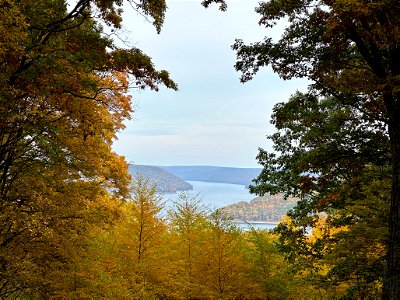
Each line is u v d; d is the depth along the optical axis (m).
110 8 9.79
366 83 7.95
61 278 11.34
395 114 8.34
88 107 10.43
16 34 7.19
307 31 9.27
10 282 9.59
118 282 14.76
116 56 9.46
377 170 11.12
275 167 15.52
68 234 10.66
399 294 7.68
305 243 14.73
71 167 10.98
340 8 7.15
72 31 9.38
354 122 11.42
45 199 9.88
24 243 10.34
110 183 14.79
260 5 9.54
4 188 10.66
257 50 9.73
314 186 13.49
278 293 18.80
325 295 16.64
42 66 8.41
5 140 11.35
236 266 18.73
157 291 17.28
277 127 11.56
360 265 10.90
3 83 8.10
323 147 10.70
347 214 12.57
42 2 8.70
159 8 9.66
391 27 7.30
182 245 20.41
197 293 18.59
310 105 11.28
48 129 9.25
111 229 17.41
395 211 7.98
